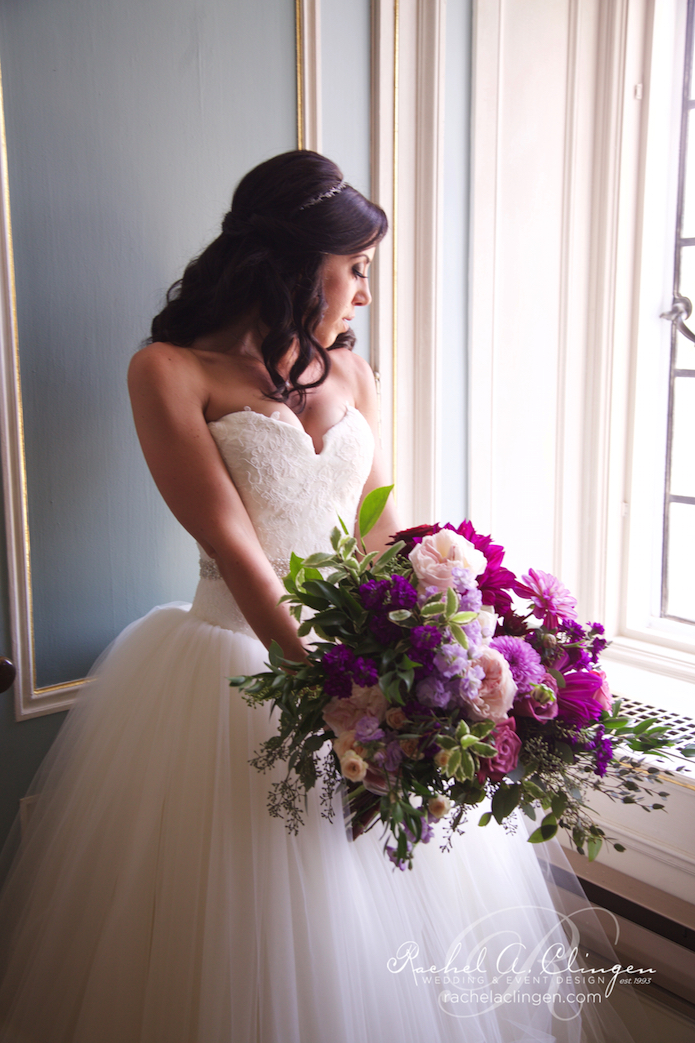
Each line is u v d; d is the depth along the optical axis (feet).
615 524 8.39
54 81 4.86
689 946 5.96
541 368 7.83
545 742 3.86
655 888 6.34
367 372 5.76
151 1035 3.94
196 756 4.31
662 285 8.23
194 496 4.47
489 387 7.35
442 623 3.59
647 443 8.38
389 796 3.45
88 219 5.10
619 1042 5.29
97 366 5.25
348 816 4.07
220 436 4.63
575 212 7.77
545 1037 4.62
